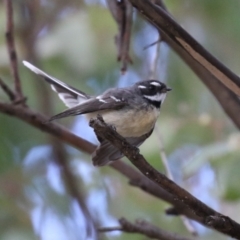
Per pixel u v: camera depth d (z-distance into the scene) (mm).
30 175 11773
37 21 11734
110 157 7543
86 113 8289
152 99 8797
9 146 11961
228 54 11758
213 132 10836
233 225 6488
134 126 8391
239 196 8961
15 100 8594
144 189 8578
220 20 11555
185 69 11758
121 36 8586
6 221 11133
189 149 10969
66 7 11758
